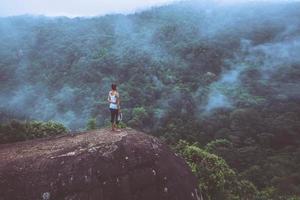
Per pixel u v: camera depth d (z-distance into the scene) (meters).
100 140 13.05
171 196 12.50
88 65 83.81
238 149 46.03
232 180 23.91
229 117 58.03
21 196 11.62
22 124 20.83
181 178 13.09
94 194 11.74
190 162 21.66
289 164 41.94
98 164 12.11
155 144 13.31
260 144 50.78
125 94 69.06
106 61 86.44
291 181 36.34
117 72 82.12
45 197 11.55
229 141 49.09
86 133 14.21
